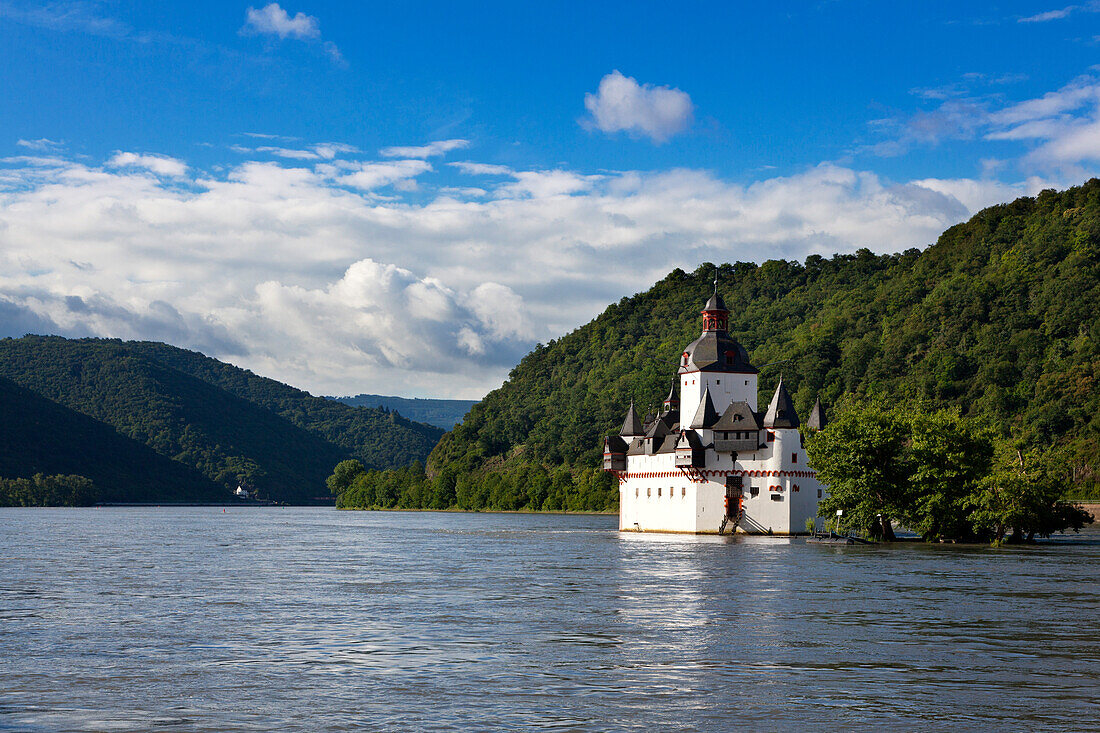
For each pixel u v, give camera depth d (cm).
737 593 6781
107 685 3916
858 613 5778
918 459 12506
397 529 19238
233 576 8369
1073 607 6025
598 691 3791
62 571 8944
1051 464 12500
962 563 9281
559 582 7631
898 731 3275
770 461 14688
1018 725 3341
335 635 5053
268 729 3303
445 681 3962
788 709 3531
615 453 17025
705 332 15788
